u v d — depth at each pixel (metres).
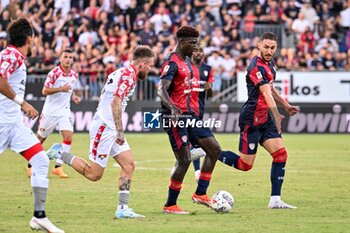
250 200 35.12
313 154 58.19
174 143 30.72
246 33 86.88
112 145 29.66
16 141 25.73
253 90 33.09
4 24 82.69
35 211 25.53
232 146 62.50
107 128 29.59
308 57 83.50
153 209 32.25
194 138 31.66
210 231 26.69
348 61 84.25
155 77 78.25
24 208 32.31
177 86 31.03
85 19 83.38
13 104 25.77
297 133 78.06
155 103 77.81
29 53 26.69
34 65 79.19
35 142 25.78
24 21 26.00
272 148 32.91
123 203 29.81
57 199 35.06
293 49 86.44
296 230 26.95
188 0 87.19
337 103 78.06
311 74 77.81
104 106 29.72
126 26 84.50
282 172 32.75
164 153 58.62
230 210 31.45
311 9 87.69
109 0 85.62
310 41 85.06
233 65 80.94
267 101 32.47
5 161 53.94
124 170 29.81
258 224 28.25
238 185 40.62
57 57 80.12
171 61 30.73
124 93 28.62
